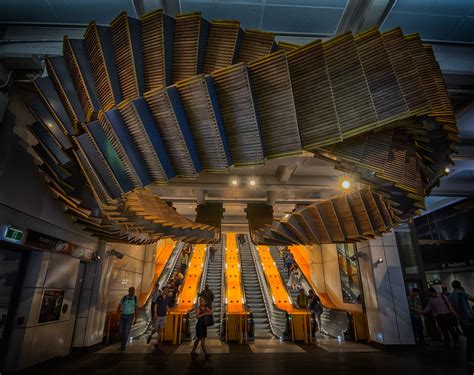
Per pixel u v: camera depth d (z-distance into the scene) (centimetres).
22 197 572
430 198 1722
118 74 354
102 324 938
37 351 650
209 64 354
